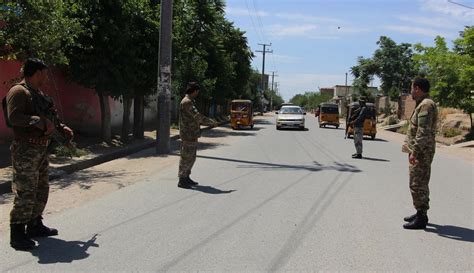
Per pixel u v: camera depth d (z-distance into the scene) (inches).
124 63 637.9
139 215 285.3
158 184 392.5
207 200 330.6
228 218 281.4
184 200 329.4
